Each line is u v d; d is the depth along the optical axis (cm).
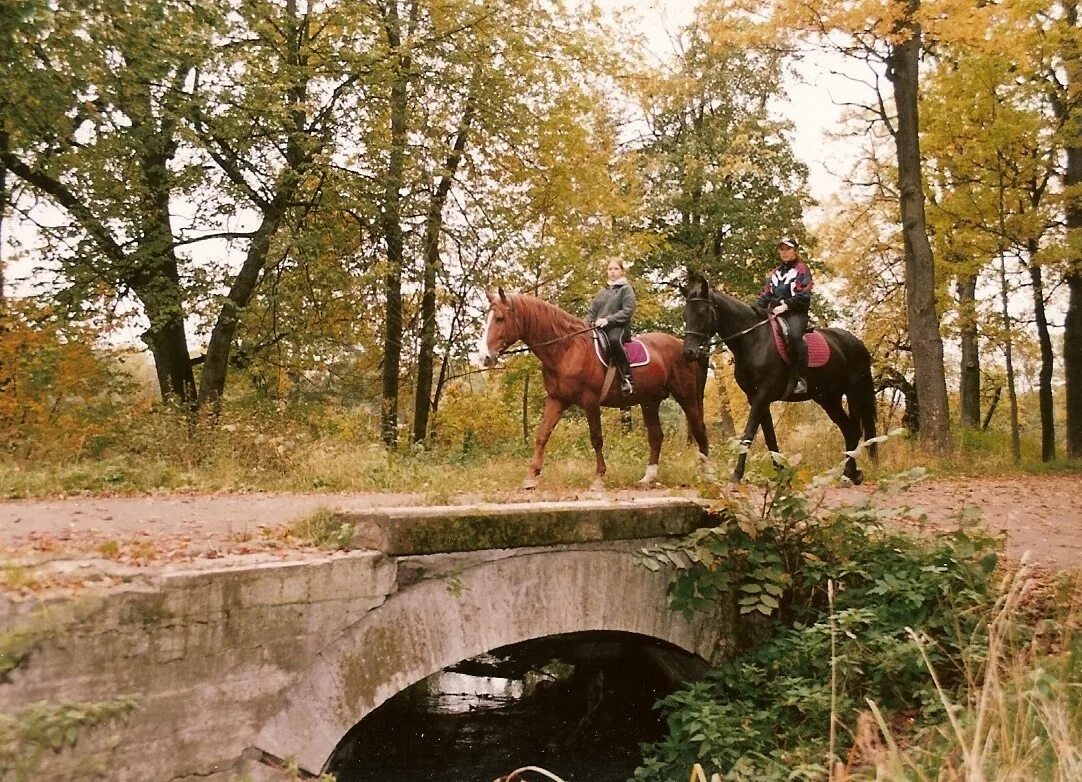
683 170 2564
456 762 720
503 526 548
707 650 660
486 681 949
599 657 842
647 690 802
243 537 543
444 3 1570
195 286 1474
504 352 885
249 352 1677
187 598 420
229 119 1395
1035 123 1758
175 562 448
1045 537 820
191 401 1549
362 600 492
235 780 435
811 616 647
